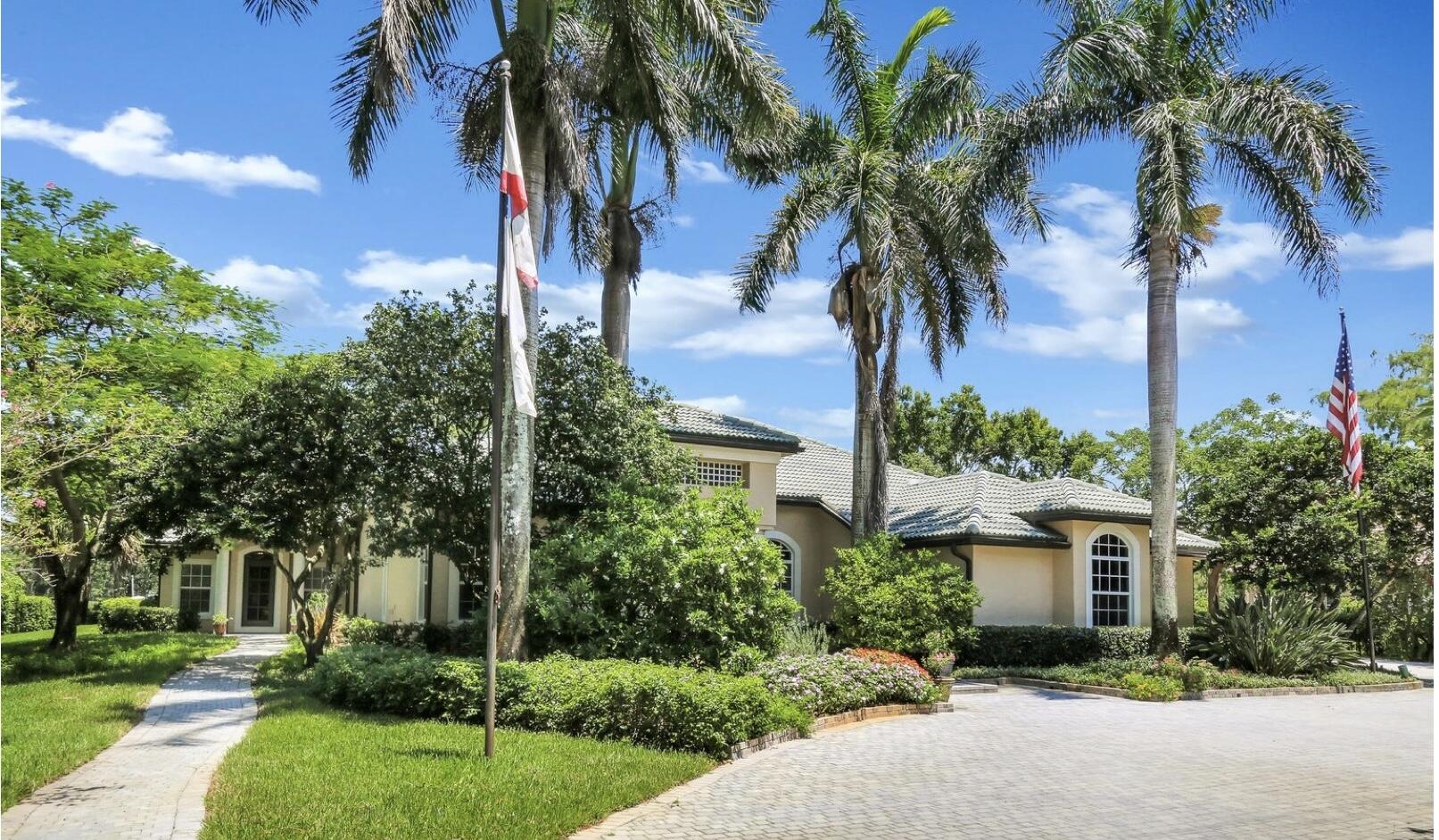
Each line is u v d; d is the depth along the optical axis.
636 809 8.54
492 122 15.13
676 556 14.61
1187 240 21.81
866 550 21.17
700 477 23.39
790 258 21.94
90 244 21.03
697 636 14.76
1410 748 12.45
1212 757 11.66
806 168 23.80
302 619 18.44
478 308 17.27
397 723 11.81
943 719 14.95
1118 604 24.42
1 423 10.44
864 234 21.44
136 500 18.98
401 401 16.42
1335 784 10.11
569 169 14.53
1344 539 22.80
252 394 18.23
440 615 22.09
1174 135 19.28
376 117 14.63
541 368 17.33
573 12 17.36
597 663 13.05
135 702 13.56
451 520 17.30
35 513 14.12
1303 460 24.91
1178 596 25.33
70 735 10.71
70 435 12.64
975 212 21.16
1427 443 32.88
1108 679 19.59
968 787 9.68
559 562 15.69
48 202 20.70
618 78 15.77
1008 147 20.73
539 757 9.84
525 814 7.76
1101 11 20.66
